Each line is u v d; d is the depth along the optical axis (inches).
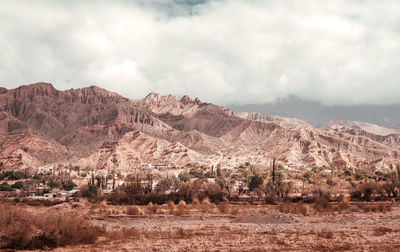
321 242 893.8
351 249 812.6
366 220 1333.7
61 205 2373.3
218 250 814.5
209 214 1653.5
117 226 1295.5
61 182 6604.3
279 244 884.0
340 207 1840.6
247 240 938.7
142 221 1478.8
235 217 1540.4
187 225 1317.7
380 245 847.7
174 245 885.8
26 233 869.2
